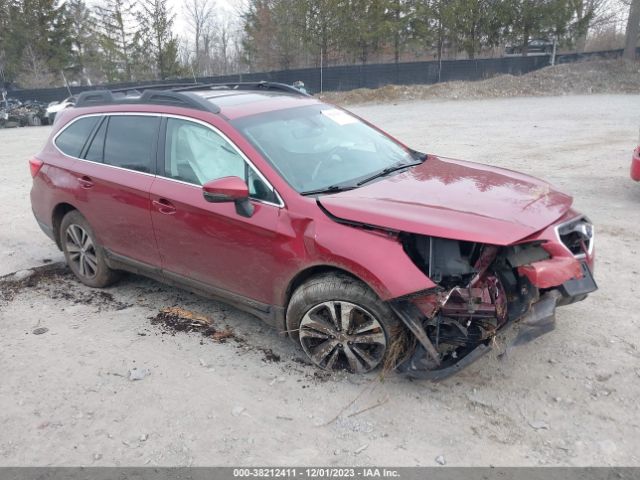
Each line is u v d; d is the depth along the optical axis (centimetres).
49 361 412
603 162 1037
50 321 477
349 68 3428
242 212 379
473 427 323
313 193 373
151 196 436
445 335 345
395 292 323
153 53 5372
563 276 317
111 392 372
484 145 1321
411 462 299
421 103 2864
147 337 442
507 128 1639
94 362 409
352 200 356
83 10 5641
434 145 1360
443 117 2100
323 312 372
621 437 310
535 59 3341
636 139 1301
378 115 2388
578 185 861
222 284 416
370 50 4272
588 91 2773
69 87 4125
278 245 368
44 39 5384
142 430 334
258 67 5012
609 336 409
